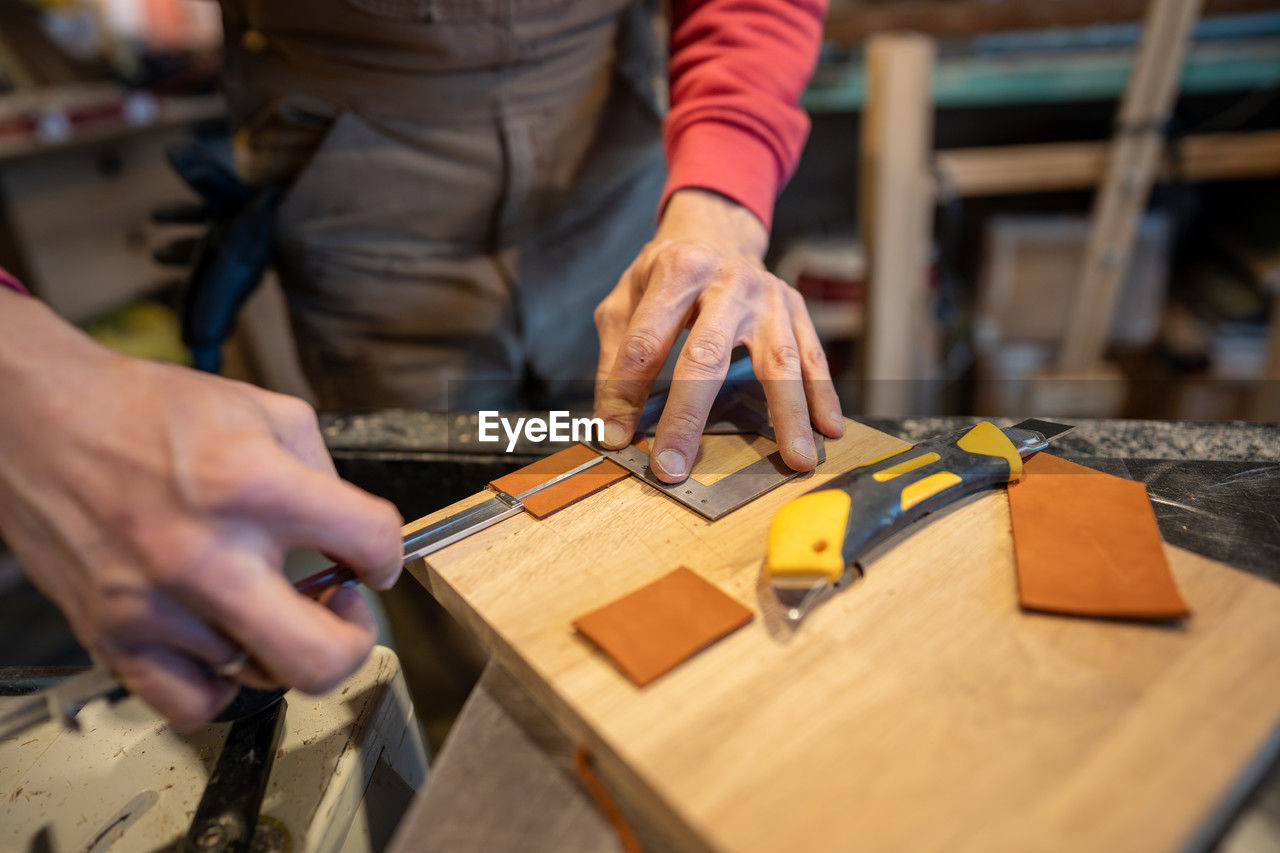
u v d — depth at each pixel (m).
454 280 0.76
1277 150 1.41
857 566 0.41
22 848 0.38
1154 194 1.66
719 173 0.59
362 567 0.36
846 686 0.35
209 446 0.32
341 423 0.60
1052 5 1.29
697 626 0.38
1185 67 1.40
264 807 0.39
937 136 1.70
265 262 0.69
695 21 0.65
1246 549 0.44
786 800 0.32
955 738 0.33
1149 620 0.37
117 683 0.33
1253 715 0.33
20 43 1.52
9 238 1.21
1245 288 1.60
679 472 0.48
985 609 0.39
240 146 0.70
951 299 1.69
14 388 0.32
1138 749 0.33
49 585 0.32
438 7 0.61
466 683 0.75
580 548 0.44
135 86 1.63
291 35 0.62
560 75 0.69
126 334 1.46
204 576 0.31
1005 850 0.30
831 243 1.66
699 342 0.49
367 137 0.67
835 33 1.38
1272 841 0.32
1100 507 0.43
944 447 0.47
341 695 0.44
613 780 0.36
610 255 0.83
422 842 0.34
